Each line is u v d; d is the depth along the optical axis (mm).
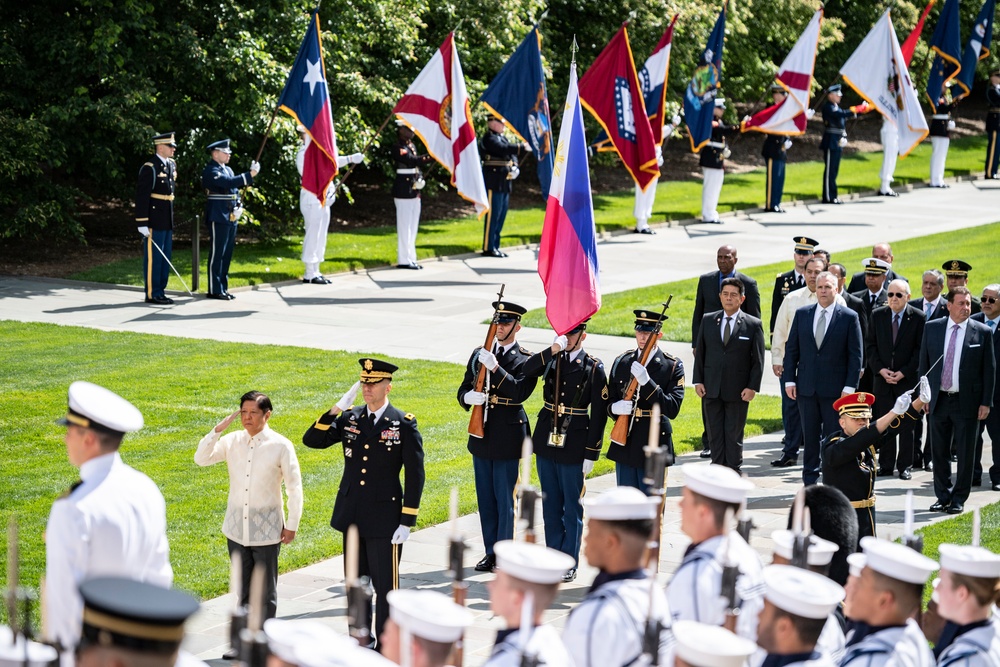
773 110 81125
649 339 26906
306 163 54594
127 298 53000
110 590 8922
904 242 70125
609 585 12359
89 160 61188
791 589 11812
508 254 68188
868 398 23734
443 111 54719
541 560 11414
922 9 111375
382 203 81812
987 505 30859
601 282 58906
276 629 10266
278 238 65625
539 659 10922
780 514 29578
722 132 78750
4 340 44281
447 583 25188
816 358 31672
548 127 52000
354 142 64000
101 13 58969
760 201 87125
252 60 59844
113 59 59250
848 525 16375
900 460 33625
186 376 40344
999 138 100875
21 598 10805
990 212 83750
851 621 15203
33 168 57562
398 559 22672
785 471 33750
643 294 55688
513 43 75125
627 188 91562
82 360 41906
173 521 27969
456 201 84500
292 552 26641
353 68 67625
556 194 27547
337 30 65812
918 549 14391
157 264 51781
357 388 22797
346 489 22625
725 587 11883
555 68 81562
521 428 26422
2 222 58906
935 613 15203
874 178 97750
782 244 70938
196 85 61688
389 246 66812
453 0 73250
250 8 63344
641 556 12531
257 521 22359
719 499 13305
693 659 10734
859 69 73125
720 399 31719
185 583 24516
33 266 58750
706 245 70500
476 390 26453
